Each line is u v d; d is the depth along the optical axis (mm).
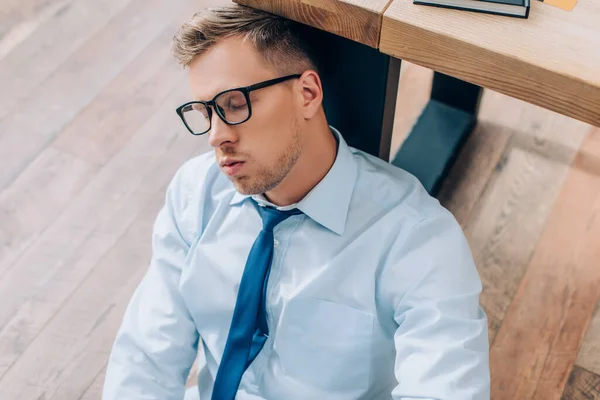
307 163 1172
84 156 2232
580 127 2068
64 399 1819
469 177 2018
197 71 1069
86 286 1986
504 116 2113
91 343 1892
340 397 1312
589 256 1856
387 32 1074
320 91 1118
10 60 2477
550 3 1043
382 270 1204
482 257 1892
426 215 1200
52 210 2131
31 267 2027
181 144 2229
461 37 1018
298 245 1249
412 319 1170
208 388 1439
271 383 1327
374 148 1564
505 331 1775
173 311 1362
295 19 1106
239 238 1306
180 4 2557
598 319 1764
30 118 2330
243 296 1260
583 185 1974
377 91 1391
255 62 1054
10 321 1939
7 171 2221
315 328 1255
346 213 1219
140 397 1307
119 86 2377
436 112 2123
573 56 980
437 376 1104
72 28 2539
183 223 1384
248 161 1103
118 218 2104
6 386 1846
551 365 1715
